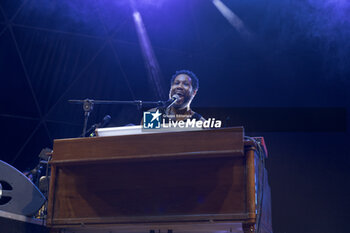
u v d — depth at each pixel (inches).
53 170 112.3
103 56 365.4
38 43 342.0
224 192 99.5
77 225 107.1
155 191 104.0
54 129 361.4
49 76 351.3
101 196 107.4
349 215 318.7
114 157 106.2
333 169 331.3
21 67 340.2
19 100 345.7
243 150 98.7
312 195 331.6
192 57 382.0
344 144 332.2
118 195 106.3
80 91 365.1
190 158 103.1
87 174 110.0
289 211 333.4
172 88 175.2
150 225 104.3
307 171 337.4
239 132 100.1
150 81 376.8
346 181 325.4
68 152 111.1
